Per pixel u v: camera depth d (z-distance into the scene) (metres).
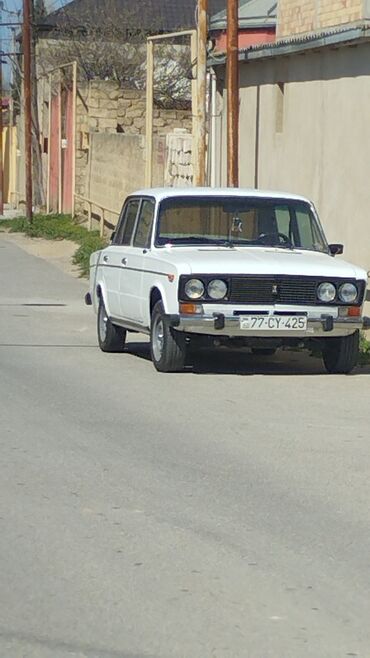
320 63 32.72
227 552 11.83
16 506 13.45
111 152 57.72
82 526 12.68
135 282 23.78
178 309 21.52
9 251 54.50
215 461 15.85
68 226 63.28
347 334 22.25
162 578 11.01
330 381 22.62
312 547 12.05
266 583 10.91
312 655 9.24
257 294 21.52
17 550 11.81
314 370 24.16
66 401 20.19
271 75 36.81
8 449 16.39
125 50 79.75
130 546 11.99
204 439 17.23
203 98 36.91
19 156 89.00
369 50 29.38
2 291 39.59
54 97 75.50
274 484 14.66
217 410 19.48
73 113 65.56
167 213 23.72
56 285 41.72
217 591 10.67
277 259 22.22
